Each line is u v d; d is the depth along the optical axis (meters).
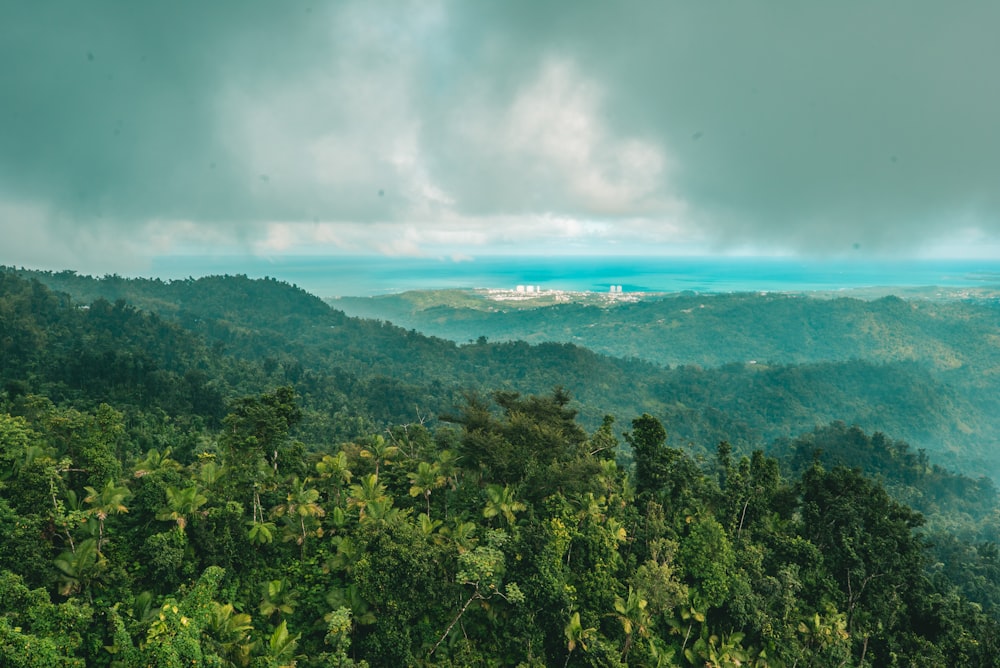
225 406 112.19
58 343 140.00
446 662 25.70
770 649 34.66
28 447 29.94
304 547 32.81
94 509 27.52
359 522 33.69
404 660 24.94
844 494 43.91
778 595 35.97
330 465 39.16
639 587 31.94
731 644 33.47
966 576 64.94
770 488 46.84
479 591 28.05
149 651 18.03
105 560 25.70
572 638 29.12
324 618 25.44
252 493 33.97
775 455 148.12
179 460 76.69
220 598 27.23
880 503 43.84
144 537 28.38
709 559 35.03
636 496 42.31
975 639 39.09
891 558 39.72
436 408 154.38
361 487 36.78
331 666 22.47
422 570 25.83
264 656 22.38
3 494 27.98
